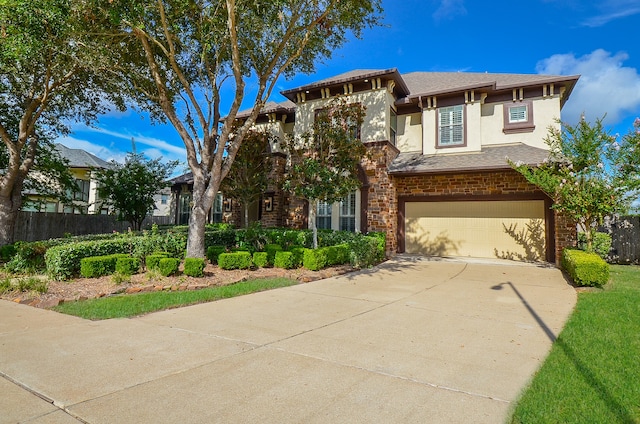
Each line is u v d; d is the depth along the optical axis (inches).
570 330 197.5
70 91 548.7
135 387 131.2
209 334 195.5
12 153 522.9
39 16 318.0
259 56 464.4
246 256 388.2
